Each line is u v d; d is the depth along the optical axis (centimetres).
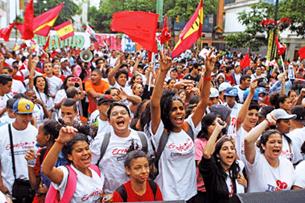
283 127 472
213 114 431
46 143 398
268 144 390
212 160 364
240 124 497
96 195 349
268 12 2352
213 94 647
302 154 496
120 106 402
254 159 393
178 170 394
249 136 391
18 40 2623
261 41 2648
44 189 381
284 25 1822
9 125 455
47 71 895
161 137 395
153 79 754
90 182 346
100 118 509
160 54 390
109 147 393
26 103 448
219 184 361
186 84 677
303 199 219
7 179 451
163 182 390
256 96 802
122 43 2623
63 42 2259
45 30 1102
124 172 392
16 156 452
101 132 462
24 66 1099
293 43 2994
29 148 456
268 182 391
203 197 400
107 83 784
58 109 746
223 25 4403
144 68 1244
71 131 315
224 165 372
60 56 1864
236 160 400
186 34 708
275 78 1277
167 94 405
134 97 624
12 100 511
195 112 436
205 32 4262
